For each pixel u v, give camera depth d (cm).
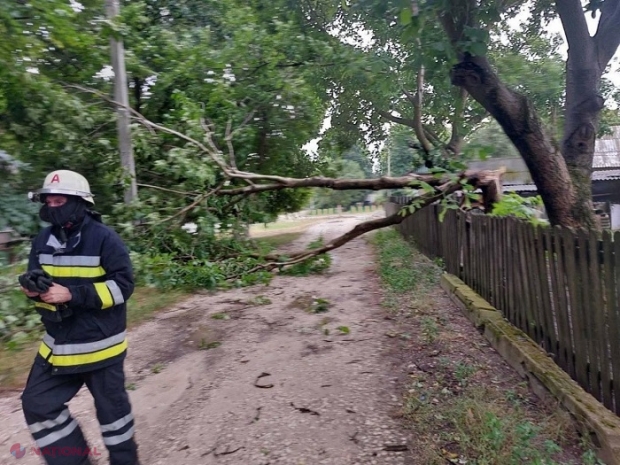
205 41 1056
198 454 341
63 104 838
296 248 1459
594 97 664
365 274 957
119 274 284
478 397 381
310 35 1200
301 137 1248
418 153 770
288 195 1459
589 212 648
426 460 313
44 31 729
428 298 698
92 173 906
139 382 481
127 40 950
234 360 521
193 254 759
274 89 1104
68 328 277
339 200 4916
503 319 521
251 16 1095
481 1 630
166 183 883
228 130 847
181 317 702
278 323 648
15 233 869
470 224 671
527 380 413
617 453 288
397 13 598
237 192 717
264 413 394
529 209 730
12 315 526
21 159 934
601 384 336
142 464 333
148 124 756
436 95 1455
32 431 280
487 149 645
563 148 681
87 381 288
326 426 368
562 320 392
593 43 671
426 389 414
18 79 768
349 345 543
